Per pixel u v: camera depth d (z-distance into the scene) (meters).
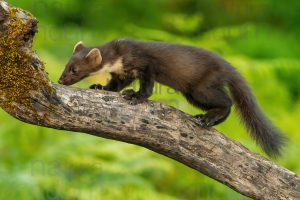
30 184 13.26
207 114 10.66
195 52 10.91
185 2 23.45
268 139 10.94
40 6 20.23
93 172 14.02
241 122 11.12
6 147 14.61
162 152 9.61
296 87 20.50
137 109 9.30
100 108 9.12
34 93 8.83
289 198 9.77
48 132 14.88
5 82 8.73
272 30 22.94
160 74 10.88
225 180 9.76
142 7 23.05
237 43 21.77
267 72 17.53
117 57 11.05
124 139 9.38
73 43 18.02
